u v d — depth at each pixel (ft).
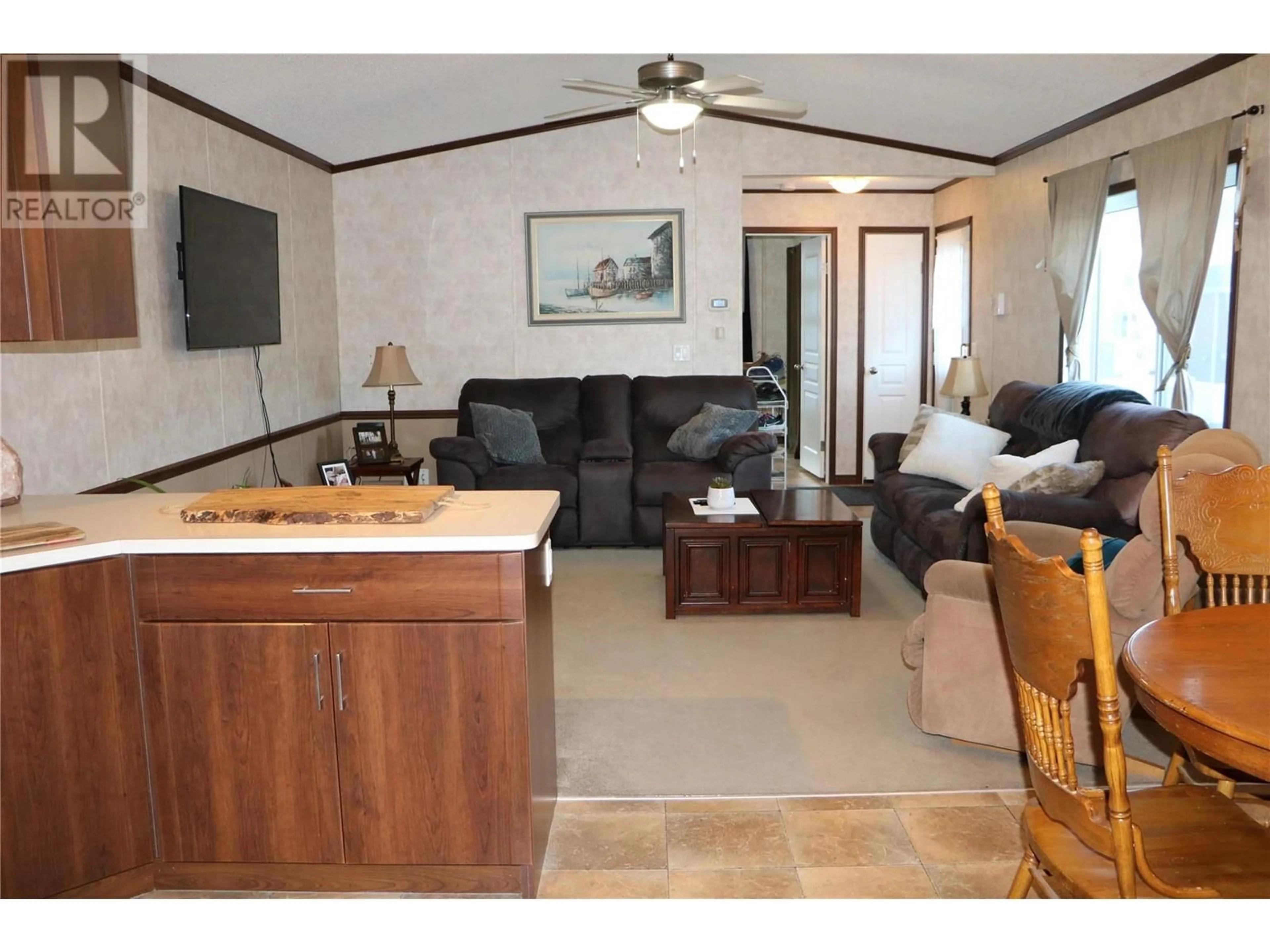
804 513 15.49
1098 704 5.36
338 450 22.58
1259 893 5.46
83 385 12.19
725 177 22.39
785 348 32.24
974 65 16.31
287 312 19.33
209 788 7.76
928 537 15.03
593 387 21.74
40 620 7.18
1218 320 14.96
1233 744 4.90
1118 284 17.98
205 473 15.49
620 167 22.31
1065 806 5.81
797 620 15.15
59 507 8.70
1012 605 5.83
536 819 7.87
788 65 17.63
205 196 14.78
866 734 10.96
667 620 15.21
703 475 19.45
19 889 7.26
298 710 7.62
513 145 22.22
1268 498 7.62
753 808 9.30
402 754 7.64
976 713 10.20
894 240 26.84
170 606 7.54
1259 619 6.45
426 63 15.99
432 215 22.35
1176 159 14.84
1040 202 20.07
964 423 17.95
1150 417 13.48
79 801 7.48
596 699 12.03
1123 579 8.87
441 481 19.61
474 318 22.65
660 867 8.29
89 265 8.14
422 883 7.84
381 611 7.46
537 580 8.13
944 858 8.38
